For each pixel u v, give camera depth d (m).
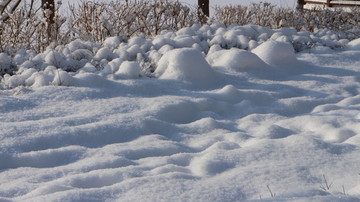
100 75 6.94
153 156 4.39
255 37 10.73
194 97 6.32
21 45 9.09
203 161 3.95
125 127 4.98
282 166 3.82
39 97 5.84
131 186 3.41
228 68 7.86
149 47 8.73
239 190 3.38
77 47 8.66
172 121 5.59
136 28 10.80
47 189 3.37
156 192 3.31
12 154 4.12
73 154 4.26
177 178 3.58
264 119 5.73
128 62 7.07
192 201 3.18
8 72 7.34
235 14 14.04
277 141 4.48
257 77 7.69
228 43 9.62
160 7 11.37
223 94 6.52
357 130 5.03
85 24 10.29
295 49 10.04
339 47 10.66
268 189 3.38
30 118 5.22
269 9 14.09
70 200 3.15
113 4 10.53
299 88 7.25
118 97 6.11
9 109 5.40
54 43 8.89
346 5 21.81
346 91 7.18
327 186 3.38
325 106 6.19
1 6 9.06
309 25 14.35
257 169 3.75
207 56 8.43
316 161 3.96
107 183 3.65
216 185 3.46
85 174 3.67
